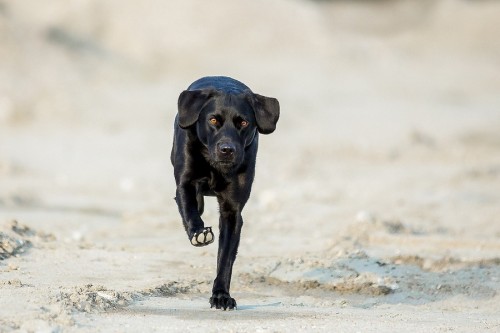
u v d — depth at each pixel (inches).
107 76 1181.1
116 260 406.0
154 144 900.6
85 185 698.8
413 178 719.7
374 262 414.3
